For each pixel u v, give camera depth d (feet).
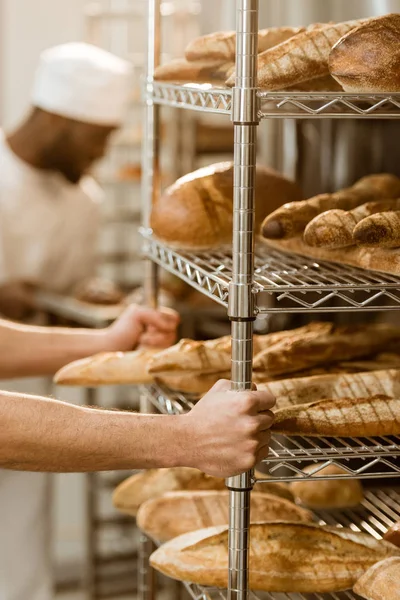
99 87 10.16
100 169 13.24
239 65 3.54
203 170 5.13
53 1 12.63
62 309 10.41
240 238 3.64
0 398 3.87
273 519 4.67
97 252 11.71
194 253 4.98
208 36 4.45
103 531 12.89
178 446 3.77
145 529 4.84
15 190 10.57
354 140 6.50
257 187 5.13
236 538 3.85
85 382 5.20
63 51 10.37
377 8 5.41
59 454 3.84
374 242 3.84
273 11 6.54
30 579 9.64
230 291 3.70
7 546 9.43
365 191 4.74
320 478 3.88
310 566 4.09
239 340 3.74
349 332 4.87
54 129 10.33
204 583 4.17
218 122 11.08
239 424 3.68
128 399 12.68
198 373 4.75
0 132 10.83
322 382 4.40
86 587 11.51
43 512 9.75
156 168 5.56
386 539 4.34
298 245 4.35
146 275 6.03
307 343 4.72
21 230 10.68
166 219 4.90
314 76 3.98
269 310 3.70
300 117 3.61
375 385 4.38
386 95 3.64
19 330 6.52
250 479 3.83
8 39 12.58
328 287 3.70
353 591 4.08
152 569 5.56
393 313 5.96
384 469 5.46
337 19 5.86
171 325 6.01
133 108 12.96
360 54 3.69
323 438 4.18
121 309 10.18
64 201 10.85
